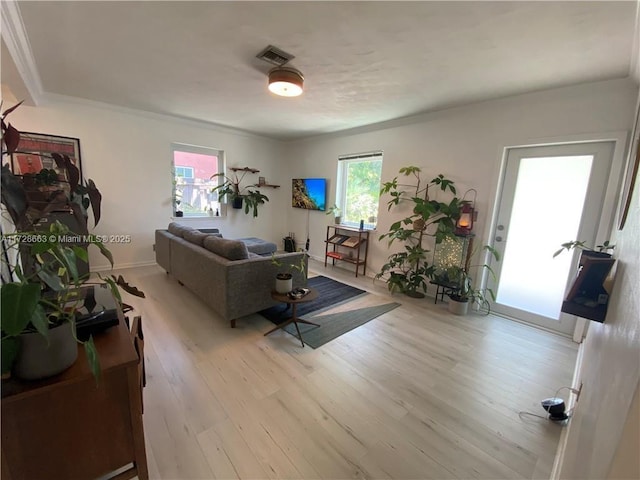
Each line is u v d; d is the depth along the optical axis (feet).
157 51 6.93
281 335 8.07
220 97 10.41
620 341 2.28
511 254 9.70
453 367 6.89
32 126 10.56
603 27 5.31
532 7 4.88
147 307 9.45
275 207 19.25
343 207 16.02
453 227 10.43
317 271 14.99
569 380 6.53
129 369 3.43
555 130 8.39
